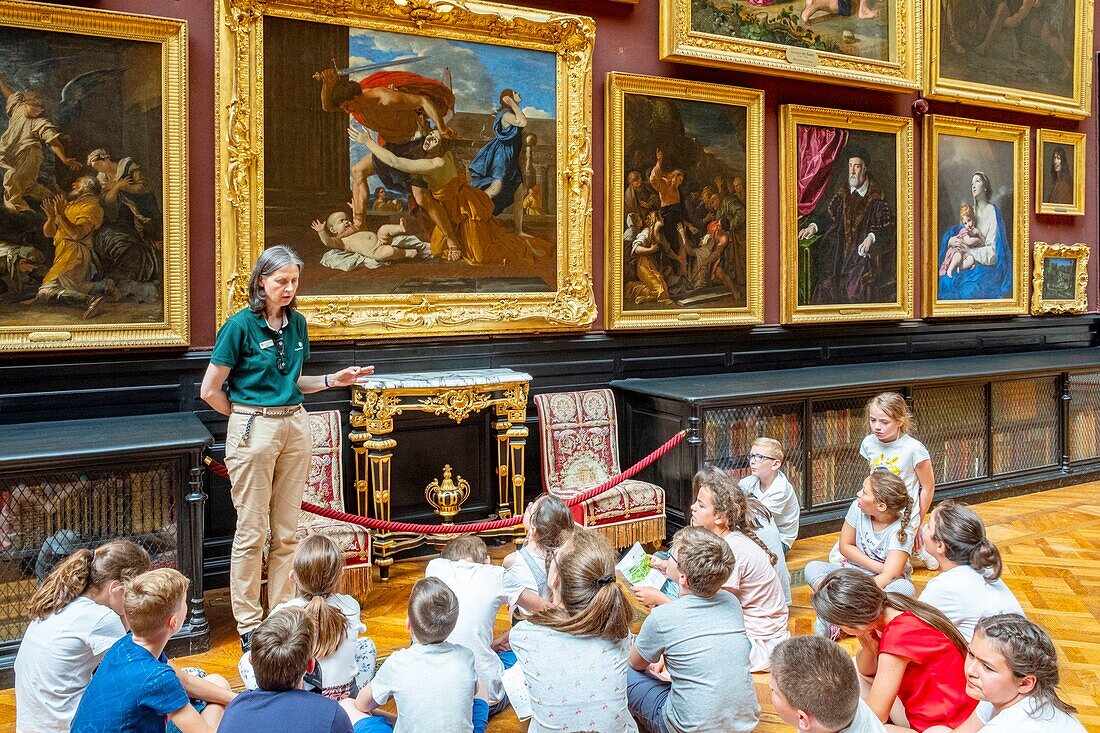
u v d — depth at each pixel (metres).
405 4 7.12
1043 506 8.95
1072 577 6.73
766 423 7.80
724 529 5.12
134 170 6.37
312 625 3.22
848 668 2.79
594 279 8.35
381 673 3.67
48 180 6.11
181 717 3.19
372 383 6.75
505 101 7.68
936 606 4.11
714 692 3.64
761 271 9.14
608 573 3.65
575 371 8.22
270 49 6.74
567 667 3.48
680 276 8.70
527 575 4.66
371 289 7.23
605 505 7.04
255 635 3.09
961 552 4.15
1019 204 11.12
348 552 6.05
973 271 10.78
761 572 5.04
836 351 9.84
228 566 6.74
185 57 6.44
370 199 7.19
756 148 9.02
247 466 5.38
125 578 3.75
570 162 7.98
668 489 7.70
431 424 7.57
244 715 2.97
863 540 5.54
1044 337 11.71
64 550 5.16
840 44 9.50
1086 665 5.10
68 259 6.19
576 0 8.07
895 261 10.12
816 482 8.17
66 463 5.05
